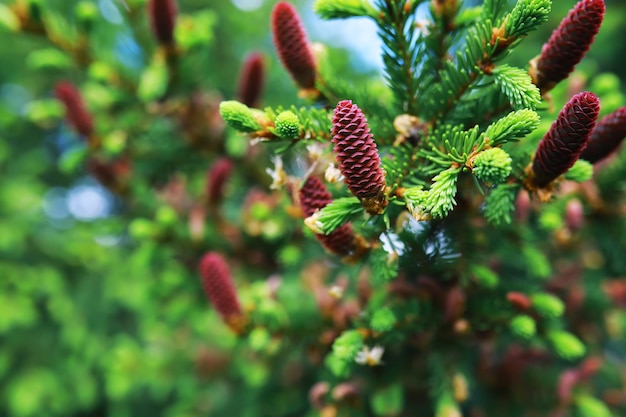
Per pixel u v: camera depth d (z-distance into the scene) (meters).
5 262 1.21
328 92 0.38
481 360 0.47
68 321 1.18
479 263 0.43
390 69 0.37
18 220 1.22
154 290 0.58
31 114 0.57
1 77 1.42
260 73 0.48
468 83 0.35
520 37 0.33
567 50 0.33
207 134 0.58
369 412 0.47
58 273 1.25
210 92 0.60
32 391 1.17
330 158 0.35
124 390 0.68
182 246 0.53
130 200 0.59
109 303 1.23
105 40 0.75
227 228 0.53
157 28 0.50
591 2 0.32
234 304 0.42
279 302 0.48
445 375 0.43
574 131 0.31
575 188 0.46
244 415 0.61
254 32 0.98
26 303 1.16
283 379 0.59
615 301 0.52
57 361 1.24
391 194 0.33
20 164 1.36
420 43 0.36
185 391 0.69
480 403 0.54
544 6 0.32
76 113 0.54
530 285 0.42
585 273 0.55
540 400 0.48
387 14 0.36
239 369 0.62
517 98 0.32
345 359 0.37
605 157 0.36
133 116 0.60
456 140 0.32
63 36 0.54
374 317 0.38
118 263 1.03
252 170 0.59
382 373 0.45
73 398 1.20
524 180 0.35
